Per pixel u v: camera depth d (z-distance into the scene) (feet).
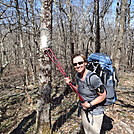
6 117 17.42
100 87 6.82
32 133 13.03
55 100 21.06
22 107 20.15
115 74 8.08
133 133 11.18
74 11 26.53
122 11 19.53
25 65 23.22
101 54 8.39
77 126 12.42
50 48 8.93
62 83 28.19
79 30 29.04
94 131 7.76
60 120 14.10
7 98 22.84
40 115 9.42
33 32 18.92
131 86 26.30
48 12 8.55
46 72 8.91
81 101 7.43
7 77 34.88
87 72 7.25
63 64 20.67
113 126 12.10
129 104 16.57
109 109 15.46
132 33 58.75
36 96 23.44
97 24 16.60
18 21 17.11
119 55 20.67
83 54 7.17
